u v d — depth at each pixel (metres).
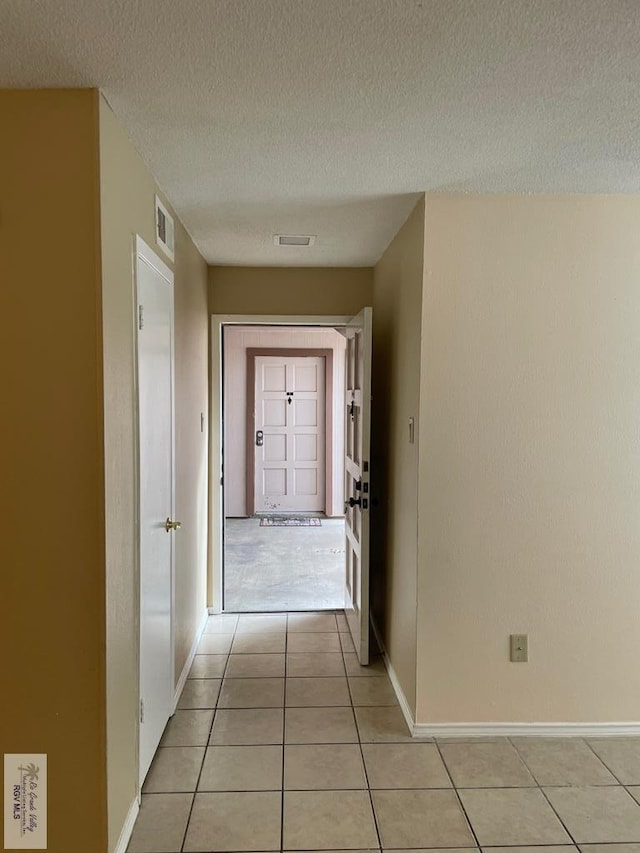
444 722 2.43
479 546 2.41
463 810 1.98
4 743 1.63
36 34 1.33
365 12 1.25
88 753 1.63
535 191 2.33
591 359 2.39
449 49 1.38
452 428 2.38
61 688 1.62
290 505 6.97
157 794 2.04
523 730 2.44
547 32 1.31
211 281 3.71
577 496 2.42
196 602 3.31
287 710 2.62
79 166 1.57
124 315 1.80
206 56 1.42
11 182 1.57
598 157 2.01
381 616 3.29
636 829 1.91
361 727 2.49
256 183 2.26
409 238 2.61
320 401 6.91
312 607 3.96
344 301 3.75
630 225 2.37
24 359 1.59
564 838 1.86
